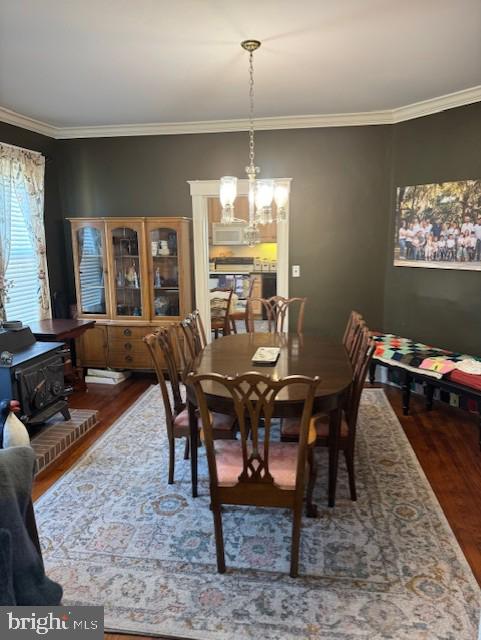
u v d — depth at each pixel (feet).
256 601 5.79
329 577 6.18
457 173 12.29
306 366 8.31
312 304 15.12
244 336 11.16
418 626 5.38
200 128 14.52
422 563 6.43
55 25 7.72
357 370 8.06
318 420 7.79
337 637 5.24
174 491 8.39
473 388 10.16
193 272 15.60
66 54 8.93
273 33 8.13
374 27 7.93
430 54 9.14
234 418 8.17
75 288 15.87
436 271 13.15
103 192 15.55
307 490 7.39
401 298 14.26
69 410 11.74
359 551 6.69
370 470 9.05
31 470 4.41
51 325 13.09
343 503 7.91
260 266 26.40
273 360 8.52
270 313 13.92
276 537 7.07
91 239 14.96
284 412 6.75
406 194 13.61
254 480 6.08
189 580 6.17
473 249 12.11
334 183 14.38
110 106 12.46
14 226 13.21
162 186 15.20
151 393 13.82
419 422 11.43
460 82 10.88
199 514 7.70
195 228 15.21
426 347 12.83
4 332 10.17
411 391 13.67
